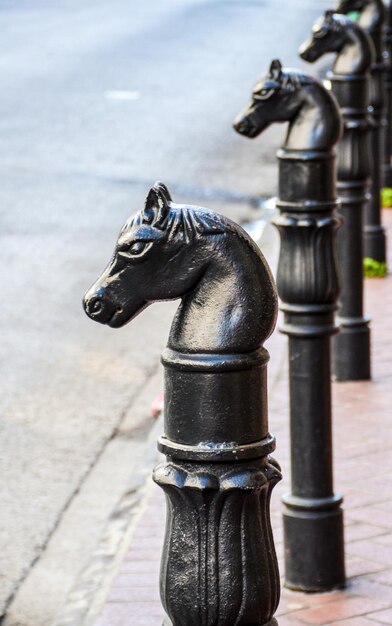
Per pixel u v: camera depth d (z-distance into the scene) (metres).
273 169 14.50
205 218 2.68
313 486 4.68
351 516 5.31
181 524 2.71
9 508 5.91
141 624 4.45
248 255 2.68
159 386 7.65
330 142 4.58
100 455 6.58
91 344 8.45
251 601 2.71
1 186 13.38
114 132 16.64
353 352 7.31
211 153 15.41
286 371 7.32
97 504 5.95
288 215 4.55
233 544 2.69
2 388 7.54
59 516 5.84
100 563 5.16
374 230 9.86
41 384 7.63
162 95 19.80
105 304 2.71
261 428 2.70
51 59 23.88
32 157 14.97
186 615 2.72
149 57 24.25
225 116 17.98
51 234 11.34
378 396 7.02
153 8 35.44
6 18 32.44
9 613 4.94
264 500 2.73
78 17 32.69
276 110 4.65
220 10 35.06
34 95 19.58
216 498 2.66
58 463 6.45
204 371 2.63
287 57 24.27
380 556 4.95
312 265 4.51
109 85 20.67
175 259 2.67
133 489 5.91
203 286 2.67
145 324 8.97
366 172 7.20
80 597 4.88
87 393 7.49
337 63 7.18
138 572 4.88
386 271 9.94
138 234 2.67
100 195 12.98
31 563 5.38
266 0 39.16
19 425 6.95
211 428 2.65
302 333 4.55
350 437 6.30
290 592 4.71
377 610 4.52
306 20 32.22
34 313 9.04
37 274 10.02
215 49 25.70
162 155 15.27
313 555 4.67
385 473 5.77
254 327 2.66
